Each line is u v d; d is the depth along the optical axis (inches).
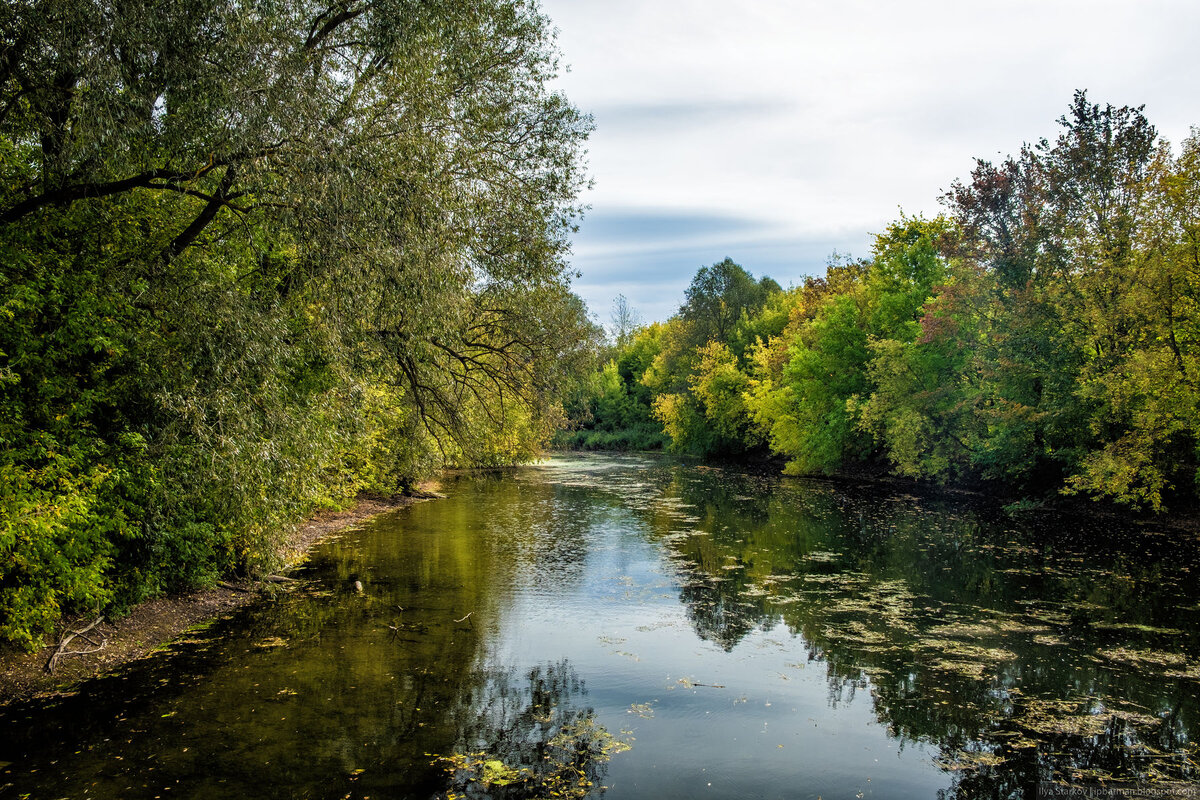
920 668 426.6
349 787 278.1
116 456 404.2
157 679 385.7
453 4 489.4
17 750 302.7
